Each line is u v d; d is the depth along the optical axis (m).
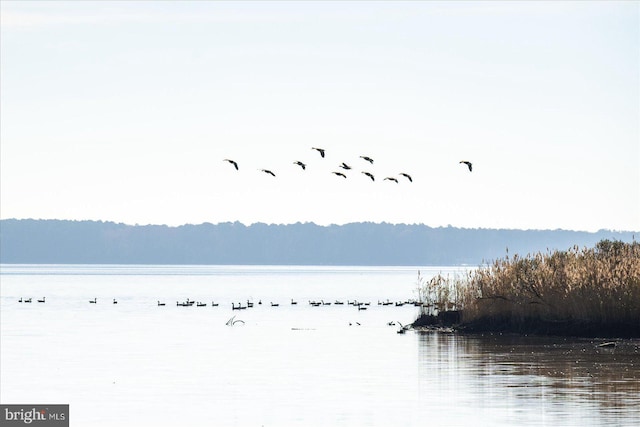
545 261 74.69
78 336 79.62
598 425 37.62
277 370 54.84
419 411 41.44
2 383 51.31
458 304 81.50
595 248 79.19
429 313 84.75
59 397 46.69
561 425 37.81
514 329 73.25
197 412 42.22
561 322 70.69
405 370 53.91
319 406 43.06
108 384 50.44
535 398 43.69
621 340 66.56
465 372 52.50
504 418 39.44
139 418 41.16
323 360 59.34
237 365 57.44
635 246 78.12
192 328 88.94
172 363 58.91
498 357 58.81
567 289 70.31
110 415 41.91
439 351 62.97
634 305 67.69
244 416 41.16
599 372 51.56
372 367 55.44
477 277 76.38
